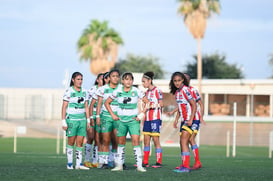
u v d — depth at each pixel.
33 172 19.64
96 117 23.11
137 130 21.78
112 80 22.84
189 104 22.17
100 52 111.56
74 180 17.14
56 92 109.75
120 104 21.69
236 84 105.69
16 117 109.00
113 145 24.41
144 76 26.11
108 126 22.98
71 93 22.45
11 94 111.31
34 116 108.50
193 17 100.38
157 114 25.88
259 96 111.75
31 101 109.19
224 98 111.94
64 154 40.56
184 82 22.58
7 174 18.67
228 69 167.50
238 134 91.00
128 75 21.45
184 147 22.22
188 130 22.14
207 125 99.94
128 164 27.34
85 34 114.38
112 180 17.28
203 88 107.38
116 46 113.06
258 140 84.12
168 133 80.38
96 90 25.47
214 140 83.44
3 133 85.06
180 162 30.81
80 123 22.67
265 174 20.73
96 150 25.47
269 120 107.25
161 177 18.47
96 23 113.62
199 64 100.69
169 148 59.75
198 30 99.94
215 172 21.42
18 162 29.92
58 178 17.55
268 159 37.22
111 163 24.92
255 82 104.94
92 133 25.38
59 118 108.25
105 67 112.19
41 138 77.81
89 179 17.42
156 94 25.97
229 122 104.62
